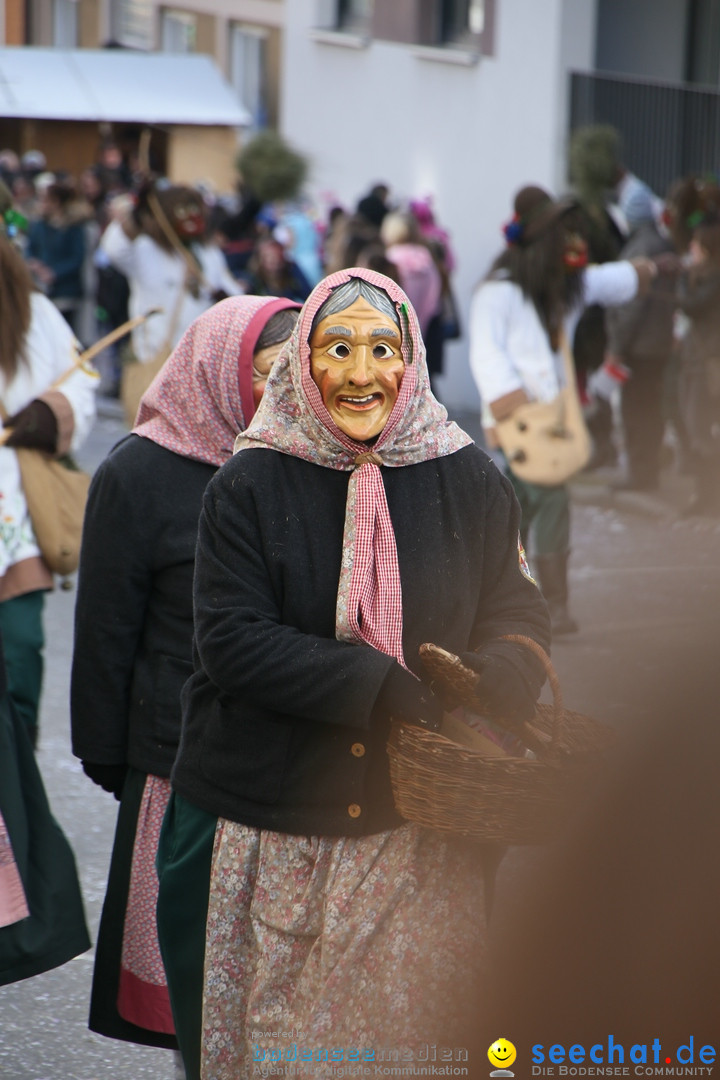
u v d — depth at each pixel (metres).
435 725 5.19
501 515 5.67
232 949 5.57
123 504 6.66
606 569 16.80
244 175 32.59
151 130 37.78
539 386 13.98
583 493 21.16
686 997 3.66
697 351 19.14
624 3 28.45
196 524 6.68
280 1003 5.46
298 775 5.41
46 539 9.05
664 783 3.73
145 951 6.69
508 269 13.94
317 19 34.56
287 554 5.39
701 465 19.28
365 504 5.37
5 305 9.16
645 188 24.59
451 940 5.41
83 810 10.88
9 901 6.99
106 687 6.74
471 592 5.54
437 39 31.02
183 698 5.82
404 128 31.72
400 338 5.43
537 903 4.01
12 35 57.78
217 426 6.71
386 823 5.39
